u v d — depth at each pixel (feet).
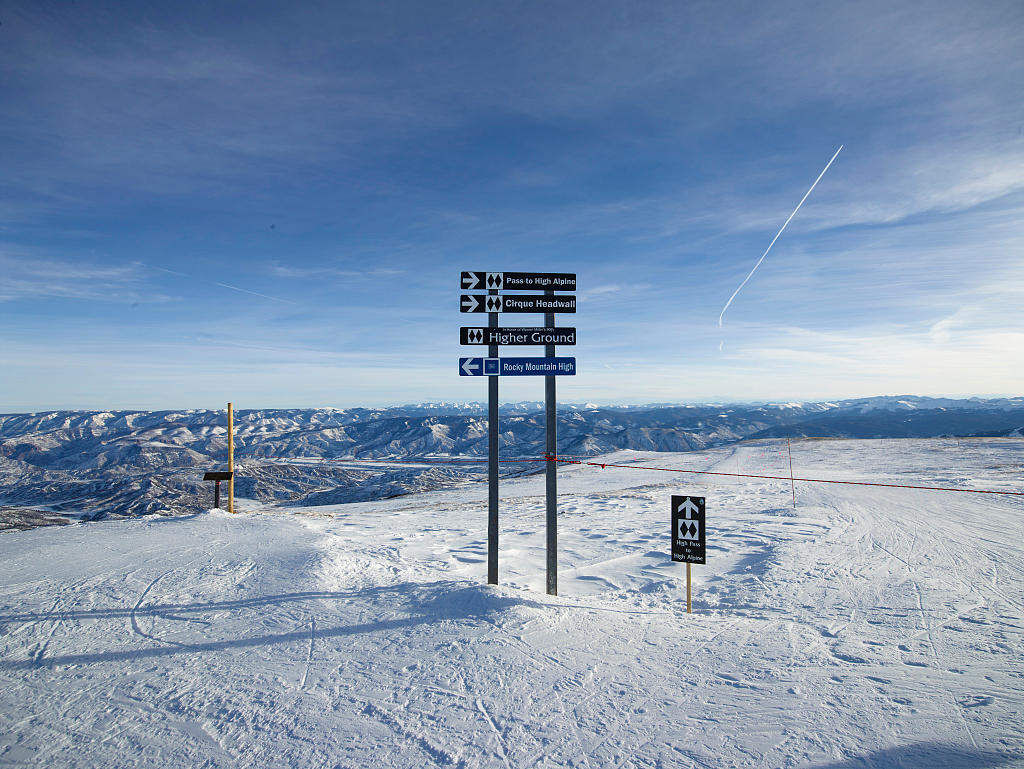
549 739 11.59
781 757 10.82
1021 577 25.54
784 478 82.74
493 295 22.91
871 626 18.83
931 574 26.23
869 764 10.57
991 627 18.57
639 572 28.37
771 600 22.17
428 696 13.65
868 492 60.90
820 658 15.87
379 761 10.93
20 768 10.97
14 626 18.93
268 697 13.82
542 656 15.88
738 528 40.73
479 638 17.17
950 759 10.74
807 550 32.04
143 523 40.32
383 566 27.04
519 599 20.13
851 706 12.92
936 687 13.92
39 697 14.06
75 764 11.11
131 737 12.12
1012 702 13.06
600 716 12.53
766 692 13.67
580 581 26.71
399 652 16.37
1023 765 10.50
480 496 89.86
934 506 49.55
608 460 157.99
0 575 25.39
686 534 20.77
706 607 21.39
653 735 11.69
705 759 10.77
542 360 23.31
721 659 15.79
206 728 12.44
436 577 25.86
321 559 26.37
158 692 14.21
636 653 16.19
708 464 125.49
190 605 20.93
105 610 20.45
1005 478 69.31
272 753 11.34
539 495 81.05
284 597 21.63
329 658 16.10
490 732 11.91
